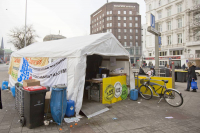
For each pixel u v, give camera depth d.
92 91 5.59
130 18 59.53
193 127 3.63
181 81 12.12
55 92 3.63
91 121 3.92
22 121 3.49
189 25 28.69
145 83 6.47
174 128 3.57
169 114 4.53
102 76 5.89
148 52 38.31
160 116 4.36
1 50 89.19
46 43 7.75
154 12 35.88
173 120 4.07
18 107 4.16
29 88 3.45
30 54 6.50
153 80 6.65
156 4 35.47
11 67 8.58
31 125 3.38
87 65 6.48
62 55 4.78
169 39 33.47
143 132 3.36
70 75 4.47
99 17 66.12
